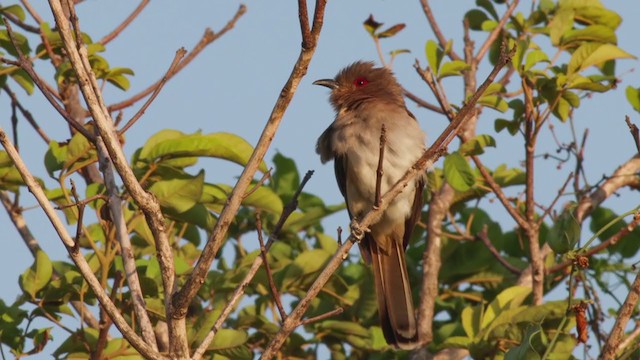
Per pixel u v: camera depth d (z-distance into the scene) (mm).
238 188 7676
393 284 12266
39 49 12734
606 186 13016
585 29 12539
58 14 7711
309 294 8086
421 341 12023
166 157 10766
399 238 12438
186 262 11898
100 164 8781
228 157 10805
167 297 7945
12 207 12133
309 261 11586
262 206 11609
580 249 9109
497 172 13305
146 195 7910
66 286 10500
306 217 12961
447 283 13312
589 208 12688
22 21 13227
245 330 11602
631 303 8086
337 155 12484
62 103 12727
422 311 12180
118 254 11039
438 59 11820
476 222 13648
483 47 13281
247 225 13180
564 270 12414
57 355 10477
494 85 11727
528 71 11609
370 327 12500
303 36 7324
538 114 11680
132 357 10297
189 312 11617
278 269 11977
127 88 12336
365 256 12586
